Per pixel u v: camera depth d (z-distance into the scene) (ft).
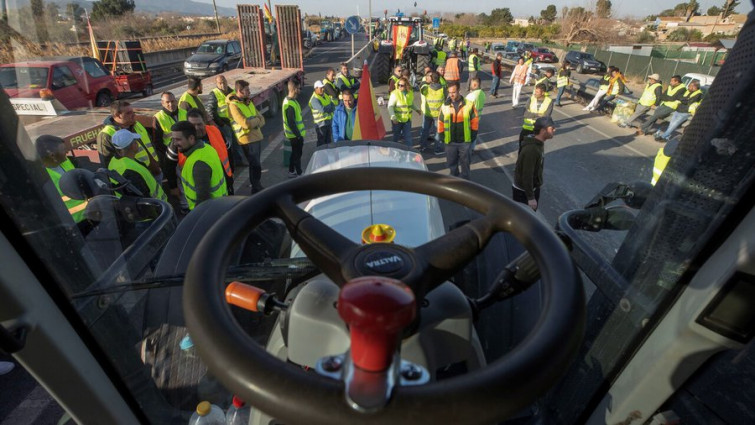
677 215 2.74
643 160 23.41
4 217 2.64
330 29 152.97
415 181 3.35
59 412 8.71
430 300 3.35
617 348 3.32
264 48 47.11
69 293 3.15
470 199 3.11
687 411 3.27
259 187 19.83
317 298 3.34
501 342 5.32
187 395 5.82
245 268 4.73
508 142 28.17
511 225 2.81
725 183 2.42
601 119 34.30
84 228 4.16
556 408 4.13
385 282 1.56
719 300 2.49
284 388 1.65
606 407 3.45
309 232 2.78
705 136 2.52
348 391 1.55
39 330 2.88
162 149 18.53
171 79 61.93
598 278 3.70
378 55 50.49
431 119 25.50
